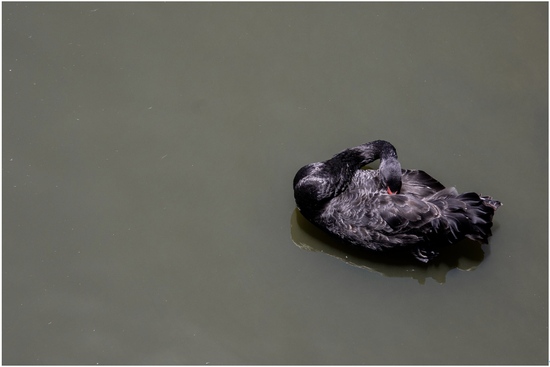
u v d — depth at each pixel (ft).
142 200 33.83
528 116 36.17
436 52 38.11
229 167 34.76
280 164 34.86
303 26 39.01
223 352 30.07
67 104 36.29
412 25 39.14
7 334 30.27
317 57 37.88
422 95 36.65
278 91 36.78
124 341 30.27
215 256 32.55
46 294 31.24
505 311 31.55
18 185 33.94
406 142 35.40
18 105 36.17
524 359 30.30
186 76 37.29
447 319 31.37
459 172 34.60
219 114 36.14
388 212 30.66
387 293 32.12
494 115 36.14
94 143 35.27
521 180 34.45
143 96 36.65
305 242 33.32
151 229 33.09
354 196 31.65
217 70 37.47
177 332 30.53
